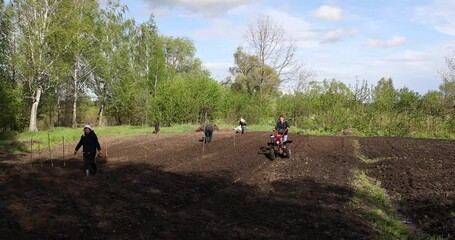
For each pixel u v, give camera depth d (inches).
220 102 1975.9
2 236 308.0
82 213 367.2
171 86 1846.7
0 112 1312.7
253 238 315.6
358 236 327.9
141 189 460.1
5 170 590.2
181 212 382.3
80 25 1594.5
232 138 1125.7
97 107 2513.5
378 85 1567.4
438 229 361.7
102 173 561.3
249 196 448.5
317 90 1812.3
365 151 883.4
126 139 1141.1
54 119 2142.0
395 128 1425.9
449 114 1433.3
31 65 1448.1
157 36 2250.2
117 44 1985.7
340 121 1534.2
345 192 485.1
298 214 382.6
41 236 312.8
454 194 480.1
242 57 2839.6
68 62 1744.6
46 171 580.1
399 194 497.0
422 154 808.9
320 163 699.4
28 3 1433.3
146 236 319.3
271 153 718.5
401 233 354.9
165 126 1824.6
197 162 663.8
